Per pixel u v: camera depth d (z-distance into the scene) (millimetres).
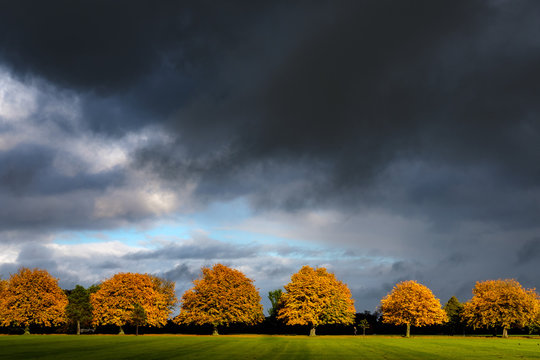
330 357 36438
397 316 85625
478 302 86000
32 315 79062
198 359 33219
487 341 62219
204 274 87688
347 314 88125
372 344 53125
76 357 33875
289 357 35906
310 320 81625
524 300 81062
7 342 50938
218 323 81625
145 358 33500
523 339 69875
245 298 84312
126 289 83438
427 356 37938
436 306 85188
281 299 89000
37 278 82500
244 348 44312
